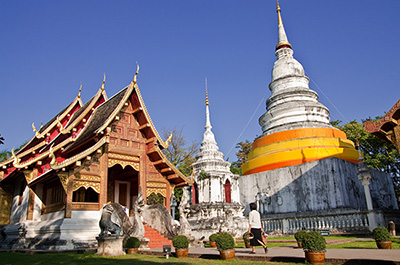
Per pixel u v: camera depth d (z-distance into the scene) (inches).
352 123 1456.7
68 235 617.3
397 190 1386.6
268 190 1023.0
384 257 320.5
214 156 1129.4
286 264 337.1
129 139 778.2
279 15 1378.0
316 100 1190.9
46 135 940.6
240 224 939.3
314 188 917.2
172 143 1637.6
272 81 1256.8
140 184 774.5
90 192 863.7
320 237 331.9
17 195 869.8
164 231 715.4
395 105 560.1
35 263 405.1
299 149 1015.0
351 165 949.2
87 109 890.7
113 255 486.0
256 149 1135.0
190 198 1073.5
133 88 787.4
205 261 386.6
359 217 743.7
